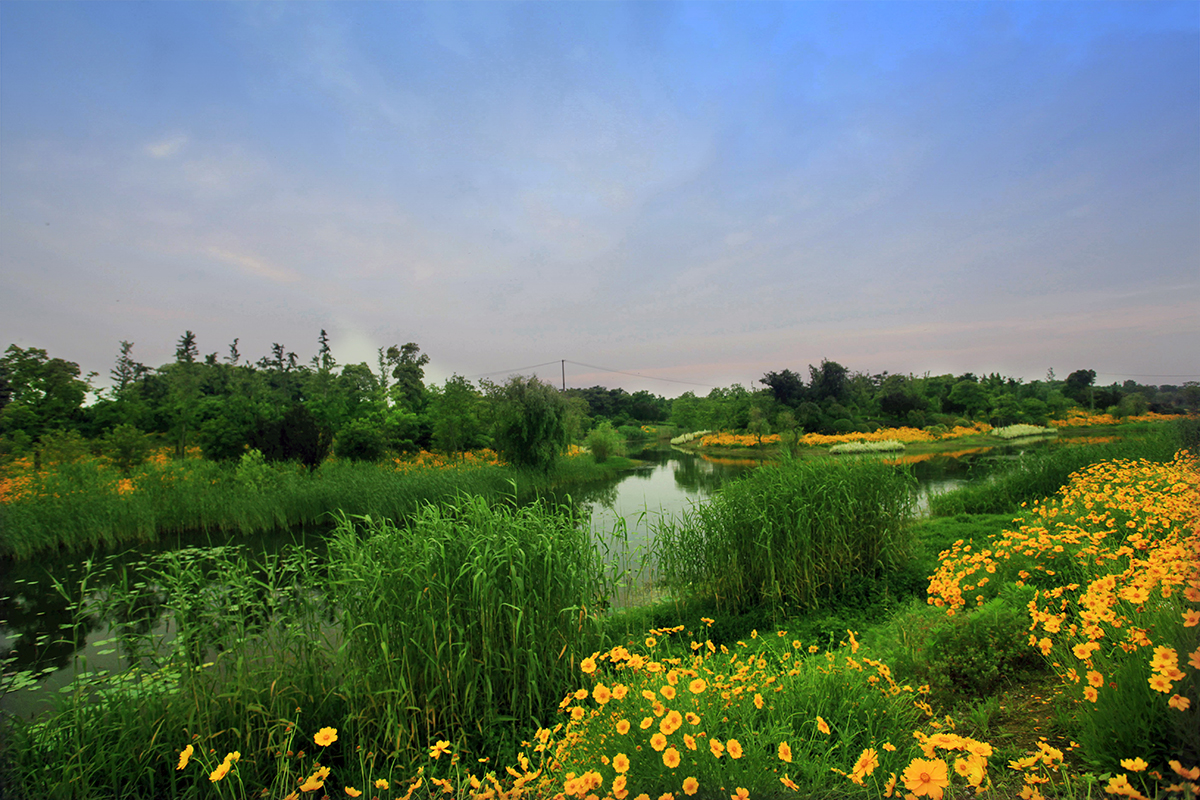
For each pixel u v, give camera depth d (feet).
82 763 10.34
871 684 9.77
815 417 115.55
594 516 39.06
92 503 36.86
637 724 8.41
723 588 19.16
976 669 10.27
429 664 11.76
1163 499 16.26
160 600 21.91
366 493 43.42
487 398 72.23
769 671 10.79
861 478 20.75
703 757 7.45
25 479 40.65
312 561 18.19
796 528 18.75
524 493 55.31
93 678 14.80
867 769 6.59
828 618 16.81
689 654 13.83
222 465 55.42
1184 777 5.63
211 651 12.92
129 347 100.22
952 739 6.40
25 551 32.27
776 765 7.83
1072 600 12.21
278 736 10.89
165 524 37.60
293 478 46.39
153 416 72.69
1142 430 81.41
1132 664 7.54
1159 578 8.93
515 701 11.93
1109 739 6.91
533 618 12.61
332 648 12.75
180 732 10.98
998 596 13.89
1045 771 6.97
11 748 10.85
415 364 126.00
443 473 54.54
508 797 8.36
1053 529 18.71
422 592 12.09
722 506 20.31
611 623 16.78
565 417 70.79
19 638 19.54
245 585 14.56
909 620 13.16
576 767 8.19
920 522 26.63
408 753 10.84
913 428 108.27
